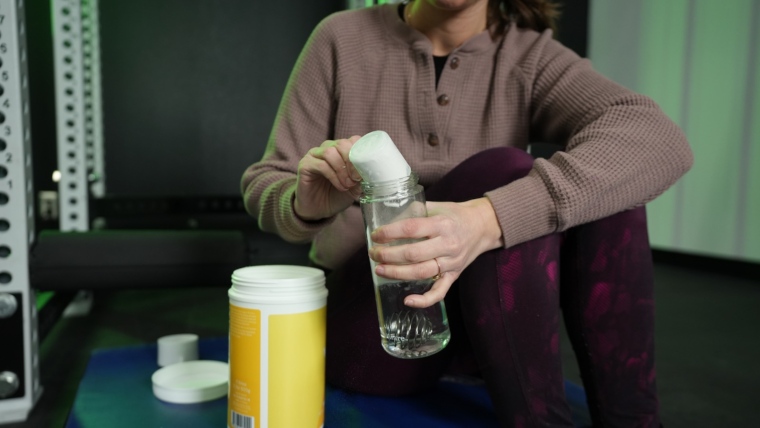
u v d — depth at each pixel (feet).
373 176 1.90
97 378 3.44
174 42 11.40
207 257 4.64
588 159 2.35
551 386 2.37
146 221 11.29
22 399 3.78
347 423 2.71
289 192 2.72
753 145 9.92
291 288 2.17
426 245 1.92
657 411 2.61
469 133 3.25
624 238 2.48
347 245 3.21
